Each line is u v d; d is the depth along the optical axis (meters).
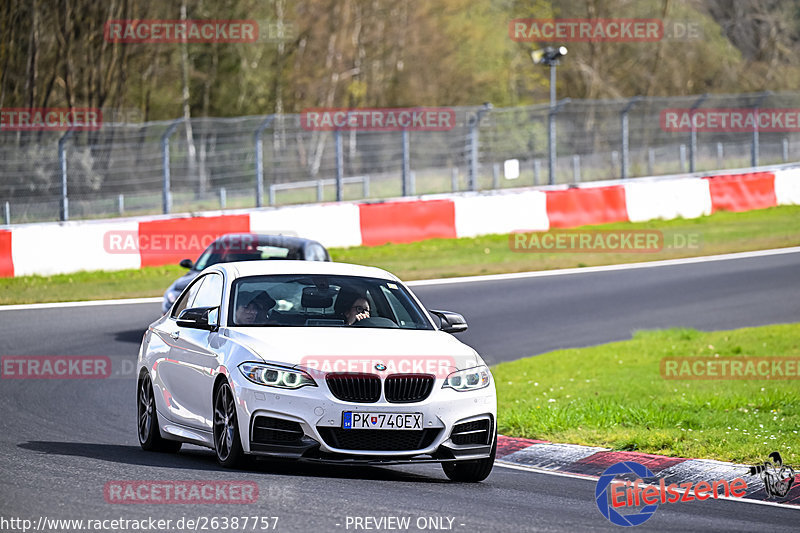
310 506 24.88
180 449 37.16
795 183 133.00
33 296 81.25
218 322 32.09
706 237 108.56
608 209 117.88
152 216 106.19
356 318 32.25
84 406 46.06
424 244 106.50
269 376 28.80
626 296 79.50
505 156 180.62
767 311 72.06
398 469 34.00
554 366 56.19
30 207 139.00
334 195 167.25
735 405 44.19
